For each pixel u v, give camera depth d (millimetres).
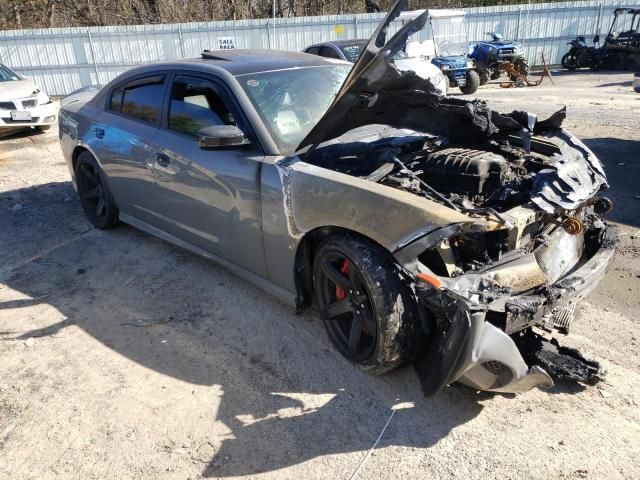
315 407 2816
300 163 3213
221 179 3543
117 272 4418
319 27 18391
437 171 3301
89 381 3092
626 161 6992
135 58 18219
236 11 26906
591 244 3439
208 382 3049
